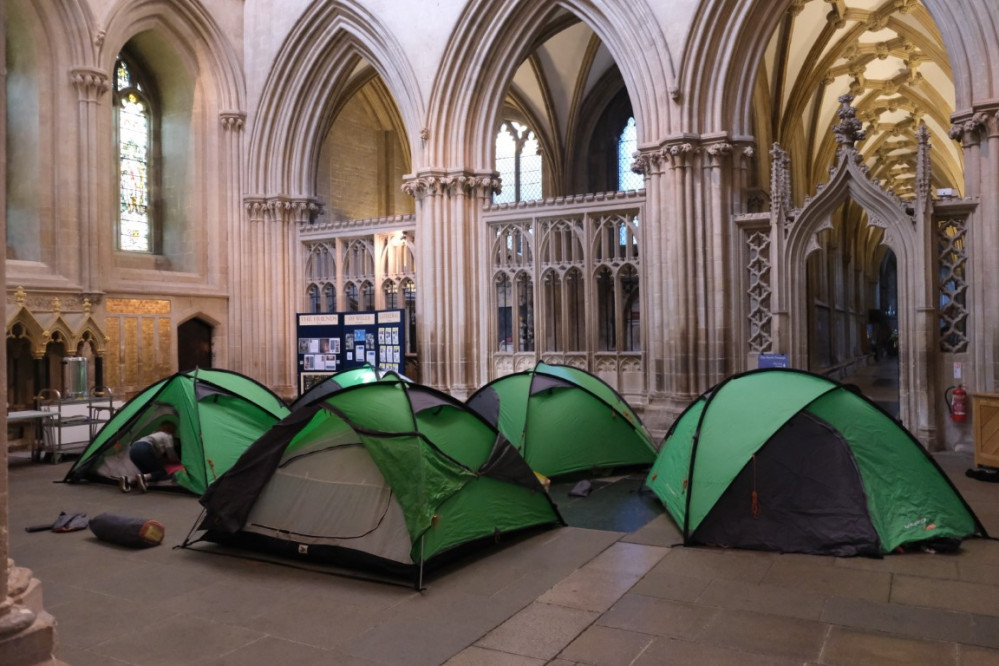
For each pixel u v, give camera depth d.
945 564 6.15
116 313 15.60
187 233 17.72
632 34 13.33
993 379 10.65
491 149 15.67
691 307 12.79
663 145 12.88
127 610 5.44
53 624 3.62
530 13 14.98
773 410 7.10
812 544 6.50
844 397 7.11
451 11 15.10
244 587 5.91
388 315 14.90
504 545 6.93
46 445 12.04
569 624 5.04
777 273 12.30
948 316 11.19
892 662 4.39
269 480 6.87
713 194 12.77
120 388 15.59
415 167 15.69
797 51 20.28
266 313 17.66
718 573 6.03
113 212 17.14
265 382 17.58
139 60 17.75
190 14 16.91
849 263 26.22
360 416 6.51
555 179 25.20
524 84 23.95
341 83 17.70
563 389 10.11
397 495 6.16
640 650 4.61
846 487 6.70
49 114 14.45
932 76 24.19
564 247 14.68
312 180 18.06
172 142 17.95
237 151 17.69
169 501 8.98
